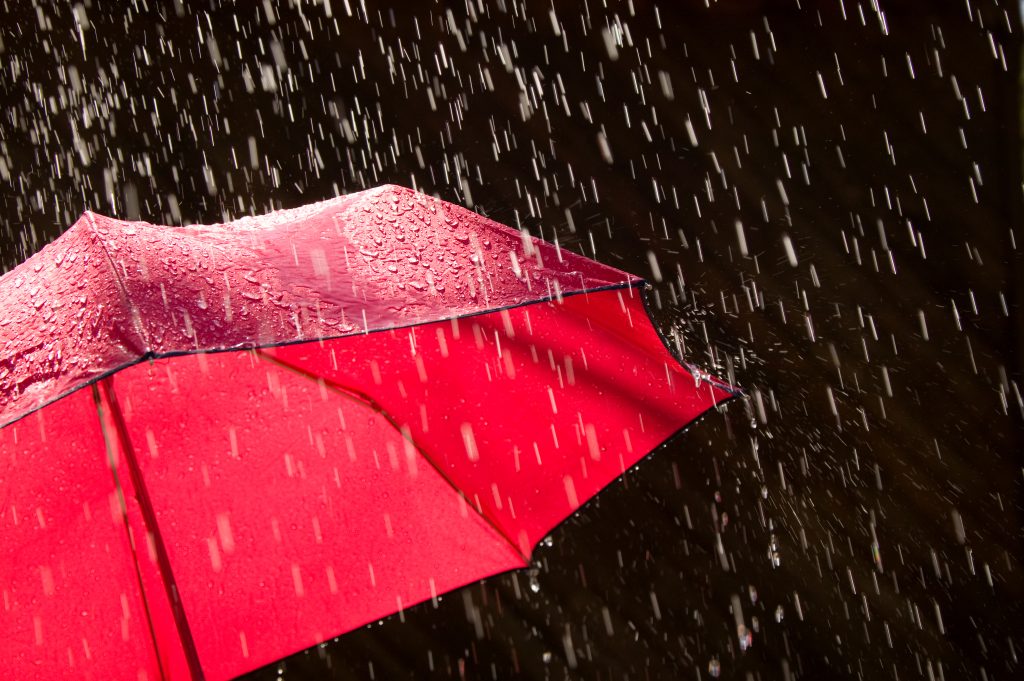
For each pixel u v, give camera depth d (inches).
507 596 163.3
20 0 172.4
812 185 161.9
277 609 54.9
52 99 174.2
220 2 173.3
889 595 157.9
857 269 160.2
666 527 162.2
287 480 57.4
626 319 58.5
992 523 154.9
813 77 161.6
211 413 56.5
